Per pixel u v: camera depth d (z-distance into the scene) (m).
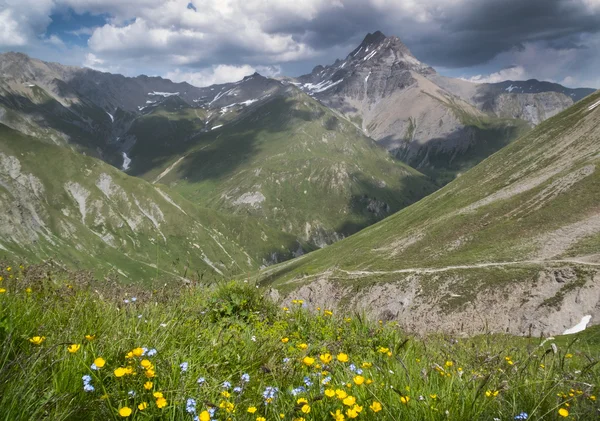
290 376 4.48
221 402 3.58
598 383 4.38
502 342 6.16
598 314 92.06
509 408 3.88
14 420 2.99
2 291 4.91
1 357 3.54
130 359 3.96
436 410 3.60
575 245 121.12
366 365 4.64
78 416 3.34
